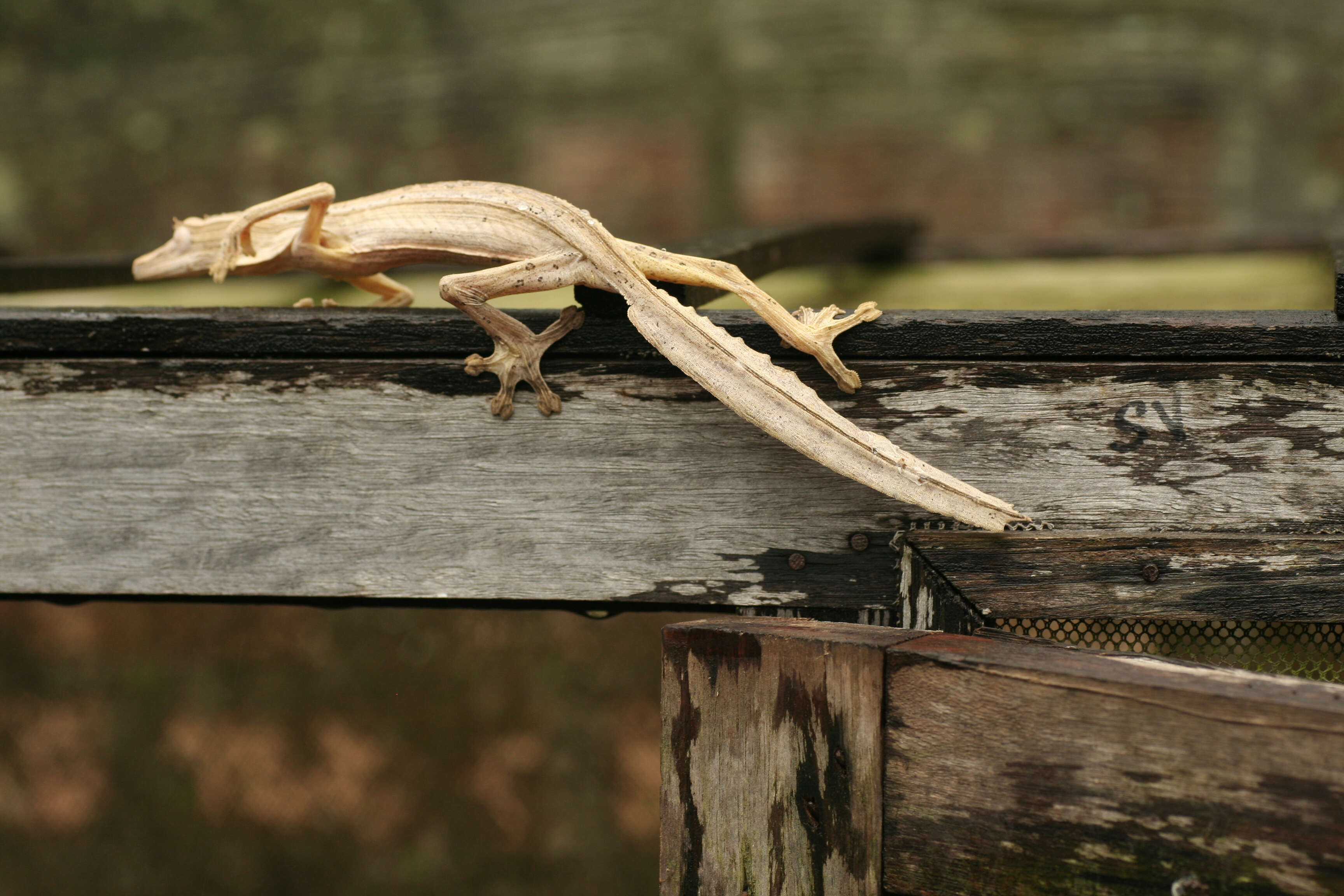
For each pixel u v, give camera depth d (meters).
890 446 1.18
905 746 1.16
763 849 1.17
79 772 2.48
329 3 2.81
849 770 1.16
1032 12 2.64
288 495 1.24
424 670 2.56
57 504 1.24
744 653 1.17
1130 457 1.21
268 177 2.86
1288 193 2.58
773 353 1.22
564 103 2.80
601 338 1.22
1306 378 1.21
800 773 1.17
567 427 1.23
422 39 2.81
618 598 1.23
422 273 1.75
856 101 2.71
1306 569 1.21
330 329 1.23
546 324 1.22
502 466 1.23
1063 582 1.22
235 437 1.23
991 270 1.82
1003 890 1.15
